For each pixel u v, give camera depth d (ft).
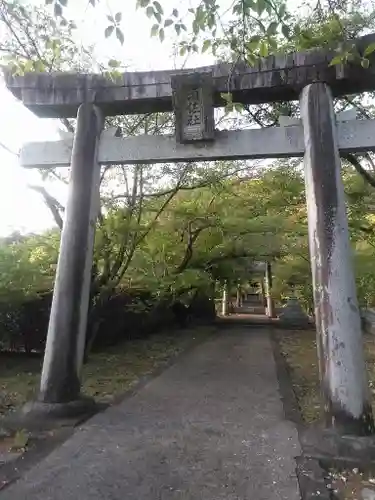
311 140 18.38
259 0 13.19
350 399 15.69
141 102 20.98
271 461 14.87
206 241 45.50
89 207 20.42
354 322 16.43
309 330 65.92
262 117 28.25
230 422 19.17
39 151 21.81
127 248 32.32
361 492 12.98
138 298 46.83
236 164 36.09
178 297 51.01
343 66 18.22
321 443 15.51
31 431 17.62
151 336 52.75
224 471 14.06
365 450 14.75
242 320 84.79
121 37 13.97
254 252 50.34
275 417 20.01
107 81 20.84
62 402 19.01
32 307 33.22
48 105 21.48
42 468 14.11
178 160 20.53
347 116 18.97
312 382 28.12
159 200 36.55
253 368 32.91
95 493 12.46
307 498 12.29
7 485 12.90
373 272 34.53
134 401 22.56
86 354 32.83
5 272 27.81
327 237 17.21
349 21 21.09
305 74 18.86
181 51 18.53
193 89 19.63
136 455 15.28
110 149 20.95
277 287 72.08
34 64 18.29
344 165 31.37
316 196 17.76
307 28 20.68
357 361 16.11
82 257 19.98
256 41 14.78
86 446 16.03
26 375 27.61
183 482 13.24
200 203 38.65
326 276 16.88
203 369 32.37
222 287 69.56
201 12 13.46
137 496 12.31
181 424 18.83
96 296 31.04
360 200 29.81
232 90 19.63
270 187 37.60
